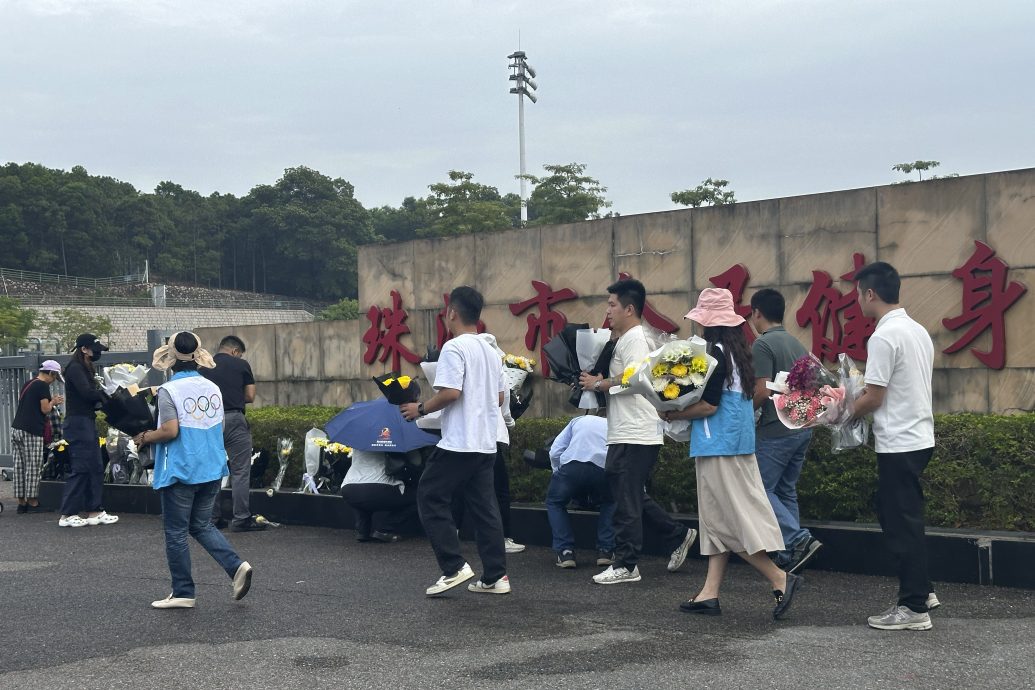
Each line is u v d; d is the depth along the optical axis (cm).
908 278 783
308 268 10806
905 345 489
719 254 884
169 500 571
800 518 702
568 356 662
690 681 406
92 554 791
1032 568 571
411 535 849
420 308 1120
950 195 763
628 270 943
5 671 447
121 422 595
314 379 1298
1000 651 443
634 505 623
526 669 429
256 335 1372
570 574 661
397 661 447
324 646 478
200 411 579
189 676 432
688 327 902
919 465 487
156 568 718
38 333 5825
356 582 644
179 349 587
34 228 9562
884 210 795
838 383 529
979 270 748
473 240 1065
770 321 607
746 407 519
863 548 633
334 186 11100
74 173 10719
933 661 428
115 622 543
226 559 582
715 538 520
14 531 947
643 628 500
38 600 609
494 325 1045
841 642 463
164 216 10762
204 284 10812
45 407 1099
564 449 687
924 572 482
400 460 796
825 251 824
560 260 992
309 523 923
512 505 819
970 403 754
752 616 522
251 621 537
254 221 10688
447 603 573
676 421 534
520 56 4438
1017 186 733
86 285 8462
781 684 399
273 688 411
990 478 634
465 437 585
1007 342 736
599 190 4366
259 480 1027
